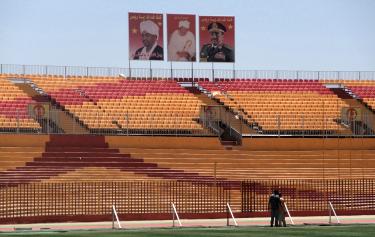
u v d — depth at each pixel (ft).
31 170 195.21
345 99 259.39
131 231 145.28
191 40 264.11
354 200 197.57
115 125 227.81
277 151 226.38
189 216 178.09
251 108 246.88
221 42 266.57
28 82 244.63
